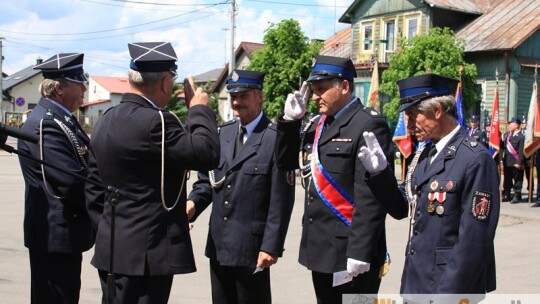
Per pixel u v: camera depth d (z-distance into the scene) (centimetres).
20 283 594
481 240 282
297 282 628
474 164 290
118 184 306
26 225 395
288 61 1945
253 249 397
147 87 313
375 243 331
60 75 400
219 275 413
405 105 313
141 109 306
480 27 2352
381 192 311
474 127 1480
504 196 1372
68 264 396
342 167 350
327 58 359
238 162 402
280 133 366
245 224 398
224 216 403
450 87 313
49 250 385
